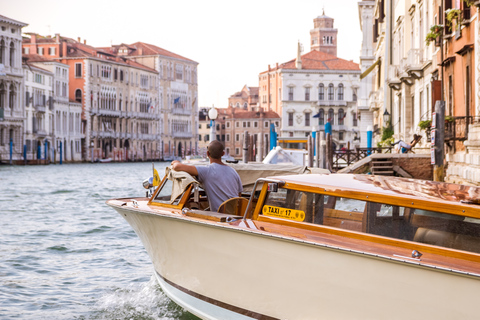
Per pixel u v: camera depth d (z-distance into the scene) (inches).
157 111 4859.7
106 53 4291.3
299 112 3973.9
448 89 816.3
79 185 1392.7
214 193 274.7
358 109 2110.0
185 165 278.1
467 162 654.5
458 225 199.9
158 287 343.0
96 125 4097.0
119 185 1406.3
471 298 188.4
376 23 1902.1
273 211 240.7
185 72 5255.9
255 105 5777.6
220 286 258.7
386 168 861.2
